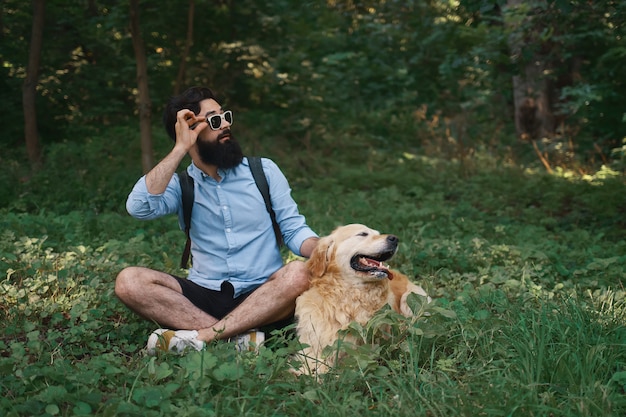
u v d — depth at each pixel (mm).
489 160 12977
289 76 14656
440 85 17516
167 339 3736
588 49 12578
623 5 7617
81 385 3211
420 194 9938
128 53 13109
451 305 4133
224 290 4047
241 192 4066
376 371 3428
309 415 3012
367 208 8625
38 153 11094
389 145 14992
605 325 3949
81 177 9766
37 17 10922
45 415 2799
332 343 3730
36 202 8680
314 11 15250
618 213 8508
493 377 3270
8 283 5000
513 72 9625
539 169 12352
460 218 7992
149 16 12180
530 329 3777
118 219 7469
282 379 3412
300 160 12234
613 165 11703
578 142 13711
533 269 5680
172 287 3969
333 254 3824
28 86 10969
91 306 4684
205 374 3207
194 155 4020
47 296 4848
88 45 12859
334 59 16312
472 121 16125
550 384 3164
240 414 2932
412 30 15703
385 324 3854
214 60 14039
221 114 3941
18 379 3221
